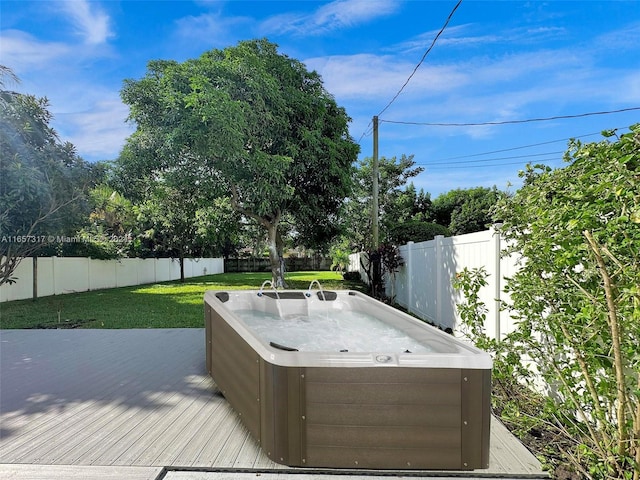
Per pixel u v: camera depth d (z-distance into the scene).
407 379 2.07
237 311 4.72
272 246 11.23
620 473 1.90
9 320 6.97
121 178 10.15
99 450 2.33
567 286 2.15
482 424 2.06
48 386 3.44
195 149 8.71
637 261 1.63
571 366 2.18
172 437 2.49
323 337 3.85
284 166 9.39
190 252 17.39
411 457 2.08
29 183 6.62
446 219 22.64
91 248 12.65
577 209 1.85
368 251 10.03
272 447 2.15
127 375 3.74
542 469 2.13
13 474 2.08
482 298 3.97
